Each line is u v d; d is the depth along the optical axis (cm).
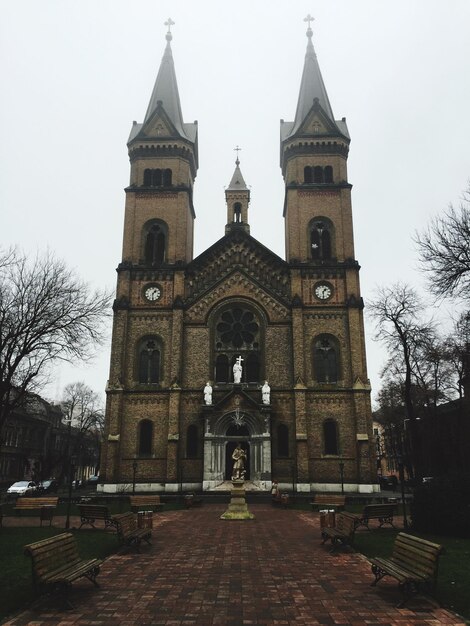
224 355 5072
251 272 5250
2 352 3422
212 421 4722
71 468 2714
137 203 5538
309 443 4719
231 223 6744
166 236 5462
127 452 4753
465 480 2355
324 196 5503
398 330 3975
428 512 2359
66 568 1268
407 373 3856
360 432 4672
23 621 1070
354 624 1050
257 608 1156
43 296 3559
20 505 3291
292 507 3747
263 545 2014
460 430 5581
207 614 1112
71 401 11438
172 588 1330
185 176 5703
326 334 5025
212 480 4588
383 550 1897
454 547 1970
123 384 4903
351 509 3706
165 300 5175
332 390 4834
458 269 2734
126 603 1195
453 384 5922
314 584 1376
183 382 4938
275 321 5081
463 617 1095
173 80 6306
